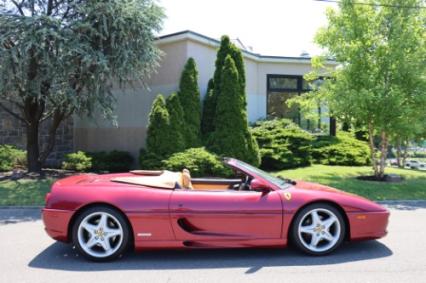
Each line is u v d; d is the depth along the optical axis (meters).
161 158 10.77
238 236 4.57
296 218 4.66
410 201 8.61
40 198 8.49
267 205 4.61
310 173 12.22
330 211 4.72
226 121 11.66
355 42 10.97
